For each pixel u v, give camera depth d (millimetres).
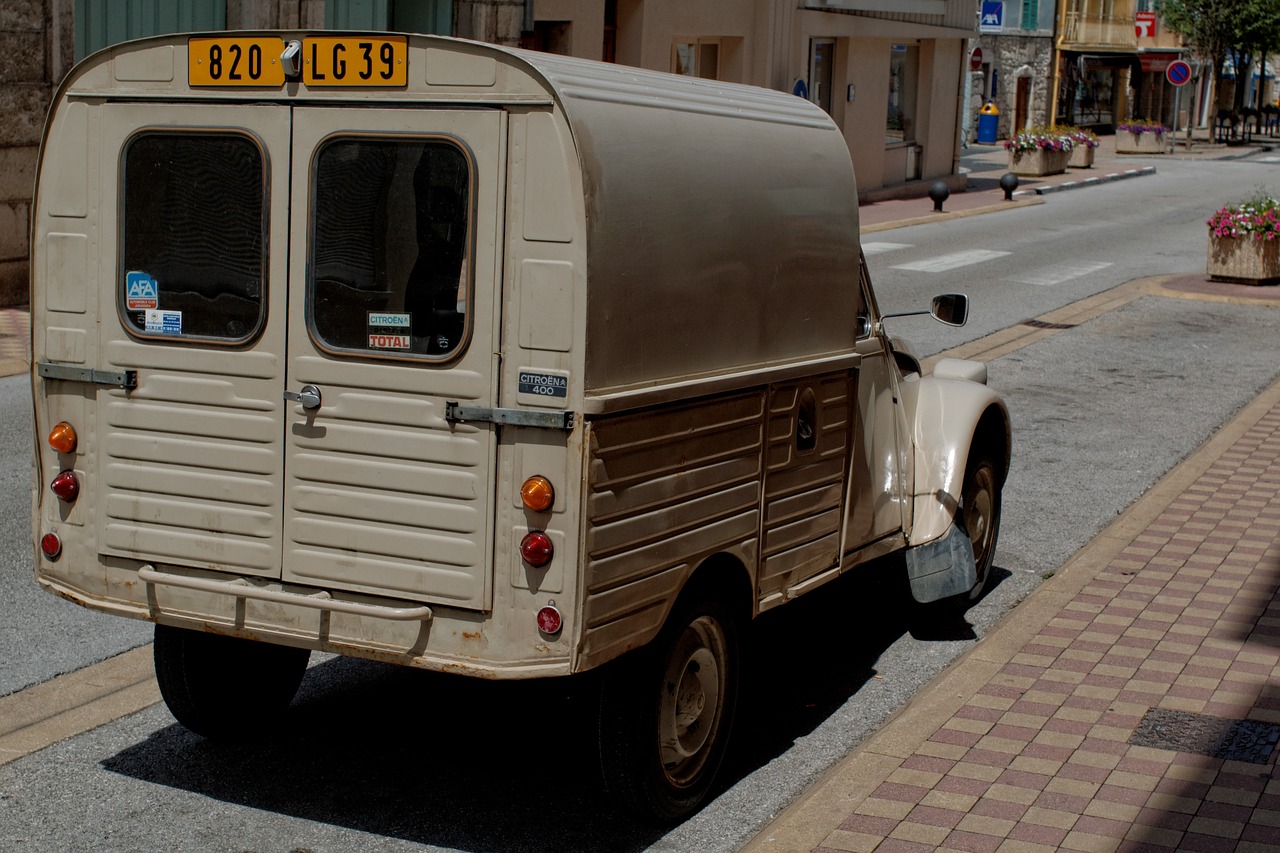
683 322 4906
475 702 6332
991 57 54812
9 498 9086
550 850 4988
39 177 5137
